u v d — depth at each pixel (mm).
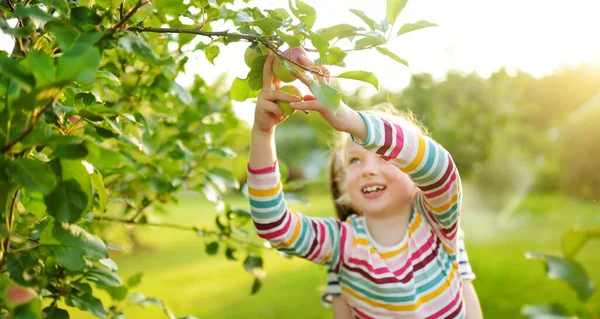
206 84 1922
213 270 7723
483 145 6703
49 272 944
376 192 1439
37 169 734
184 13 985
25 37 919
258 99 1082
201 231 1708
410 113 1825
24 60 706
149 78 1548
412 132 1178
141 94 1489
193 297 6000
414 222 1427
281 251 1484
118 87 1445
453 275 1392
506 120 7008
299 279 6457
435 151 1182
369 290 1390
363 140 1119
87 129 1104
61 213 799
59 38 771
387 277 1362
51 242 815
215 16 1000
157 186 1578
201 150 1855
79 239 824
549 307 696
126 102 1491
